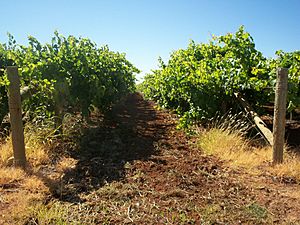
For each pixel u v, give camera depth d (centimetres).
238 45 629
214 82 641
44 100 553
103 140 595
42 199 314
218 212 290
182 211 293
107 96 877
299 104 555
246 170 411
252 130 582
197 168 421
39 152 458
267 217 281
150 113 1109
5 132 593
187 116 658
